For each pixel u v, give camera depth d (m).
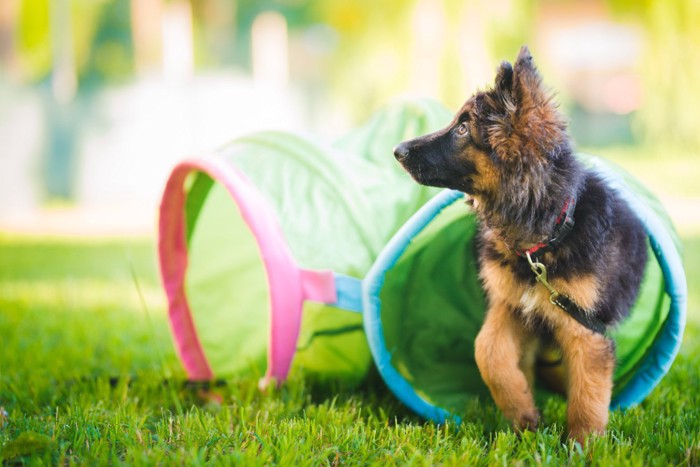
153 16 22.67
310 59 26.03
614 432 3.40
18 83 20.67
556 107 3.38
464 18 14.29
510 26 14.80
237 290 5.21
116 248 10.91
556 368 4.29
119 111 20.38
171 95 20.75
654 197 4.23
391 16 15.20
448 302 4.44
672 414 3.76
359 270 3.97
